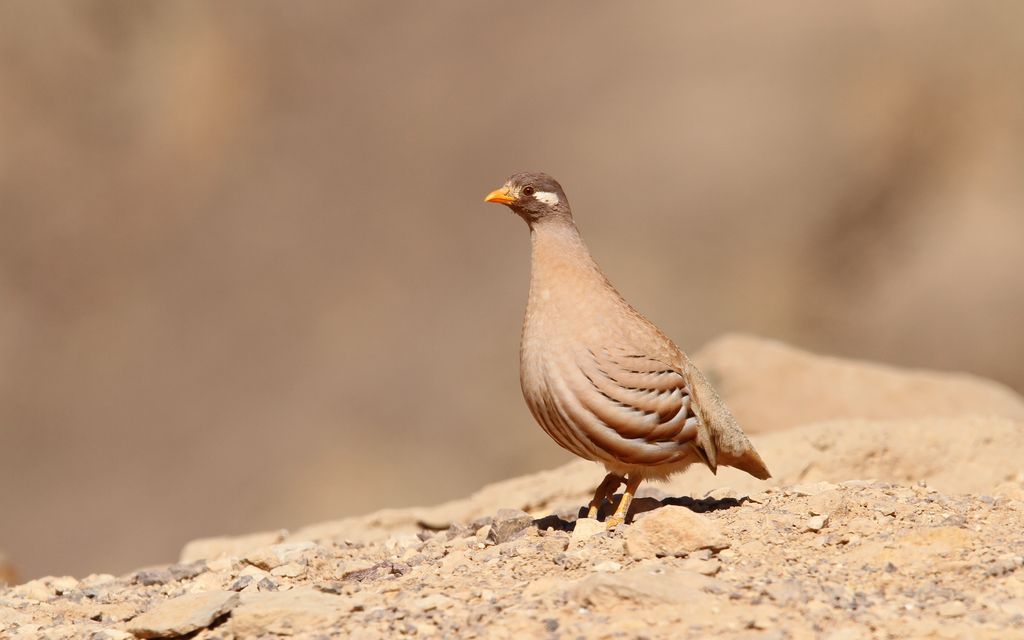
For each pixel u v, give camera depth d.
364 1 64.81
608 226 57.31
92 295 60.19
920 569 9.55
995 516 10.94
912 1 59.66
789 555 9.98
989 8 59.19
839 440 16.50
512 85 61.41
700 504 12.11
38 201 60.91
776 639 8.09
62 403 57.78
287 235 60.47
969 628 8.23
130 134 62.75
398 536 13.42
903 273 55.56
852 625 8.38
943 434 16.75
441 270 58.25
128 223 61.50
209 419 56.66
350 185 60.94
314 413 55.47
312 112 63.19
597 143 59.00
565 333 11.02
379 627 8.91
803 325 55.00
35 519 55.12
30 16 62.81
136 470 56.09
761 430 21.77
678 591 8.90
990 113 57.38
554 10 62.94
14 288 59.69
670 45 60.75
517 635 8.45
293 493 53.09
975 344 53.97
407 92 62.06
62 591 12.21
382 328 57.28
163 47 63.69
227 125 63.03
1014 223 55.75
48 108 62.25
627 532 10.49
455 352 55.31
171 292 60.16
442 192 60.16
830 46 59.47
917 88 58.19
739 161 57.50
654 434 11.02
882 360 54.38
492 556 10.76
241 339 58.47
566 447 11.49
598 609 8.84
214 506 54.44
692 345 54.44
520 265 57.38
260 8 64.19
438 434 53.38
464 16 63.84
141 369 58.38
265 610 9.29
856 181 56.94
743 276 55.78
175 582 12.09
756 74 59.09
